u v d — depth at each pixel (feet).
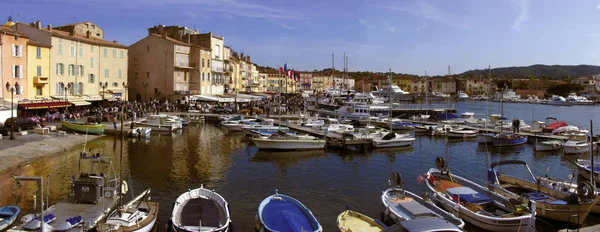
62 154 140.46
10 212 74.84
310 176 123.54
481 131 218.59
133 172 122.21
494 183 97.66
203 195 84.28
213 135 207.62
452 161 152.87
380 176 125.39
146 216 74.23
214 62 358.02
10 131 155.74
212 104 335.88
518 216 75.36
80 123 181.98
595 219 85.40
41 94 219.41
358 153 164.86
